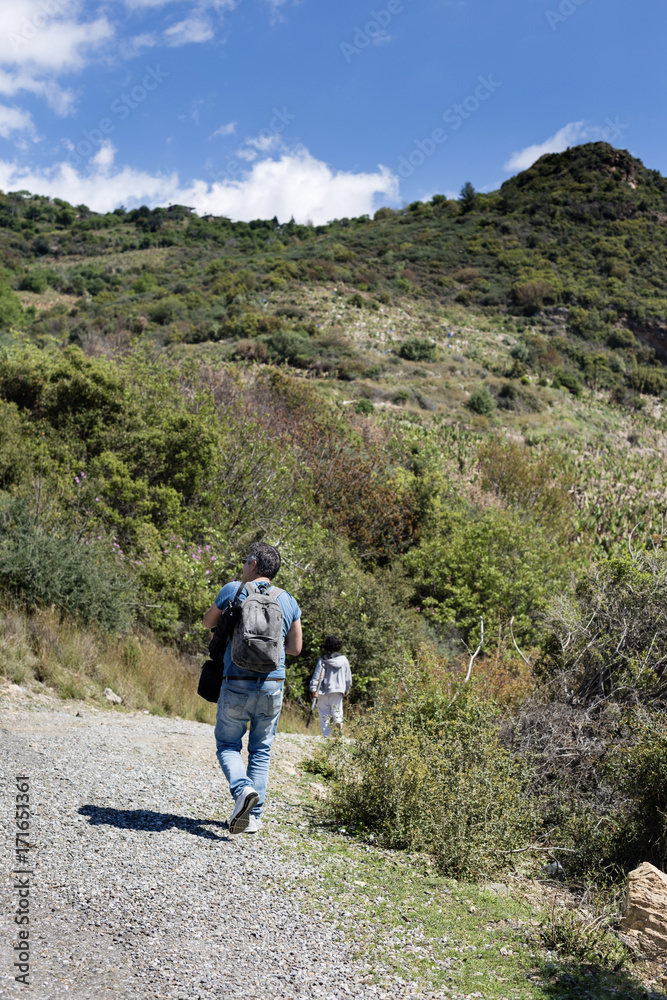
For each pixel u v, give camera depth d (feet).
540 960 9.69
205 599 28.55
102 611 24.44
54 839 9.95
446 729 18.15
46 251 324.60
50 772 12.64
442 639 39.17
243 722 11.66
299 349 139.54
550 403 150.61
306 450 52.08
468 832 13.75
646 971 10.16
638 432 144.77
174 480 34.65
